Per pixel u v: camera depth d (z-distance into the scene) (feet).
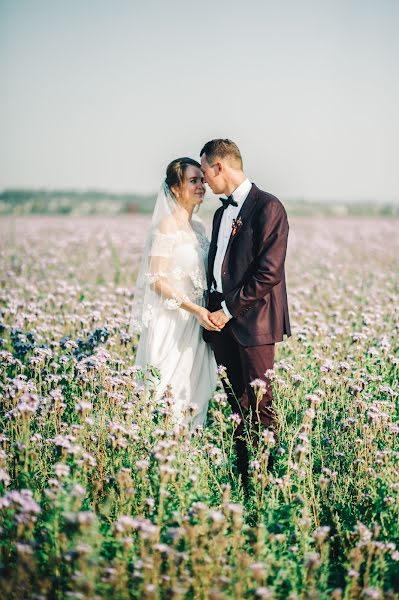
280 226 14.76
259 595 9.23
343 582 11.05
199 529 10.31
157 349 17.22
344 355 21.20
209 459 14.42
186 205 17.15
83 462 11.96
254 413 15.55
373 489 12.59
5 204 132.46
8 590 9.34
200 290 16.90
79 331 21.99
